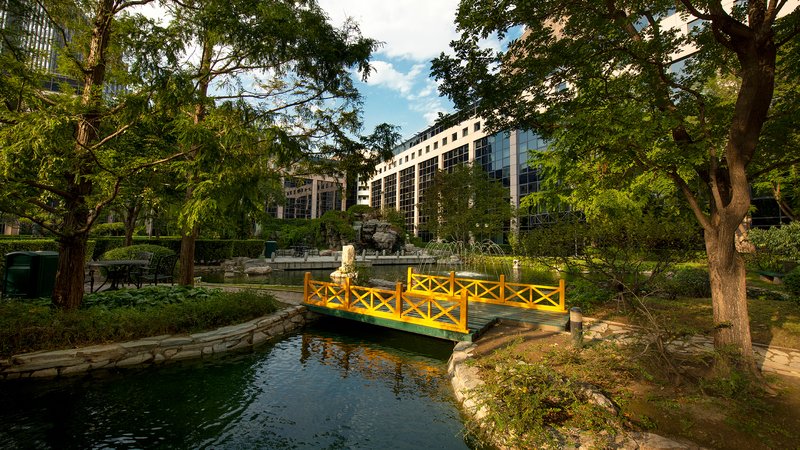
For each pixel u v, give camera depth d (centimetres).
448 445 419
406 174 5959
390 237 3738
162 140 747
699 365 545
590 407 402
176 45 484
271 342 802
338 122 827
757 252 1462
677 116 479
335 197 6366
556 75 659
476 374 549
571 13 593
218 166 495
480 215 2984
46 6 621
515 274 2048
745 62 443
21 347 530
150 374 580
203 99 533
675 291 1050
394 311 834
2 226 2170
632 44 547
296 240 3744
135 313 672
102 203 619
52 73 605
